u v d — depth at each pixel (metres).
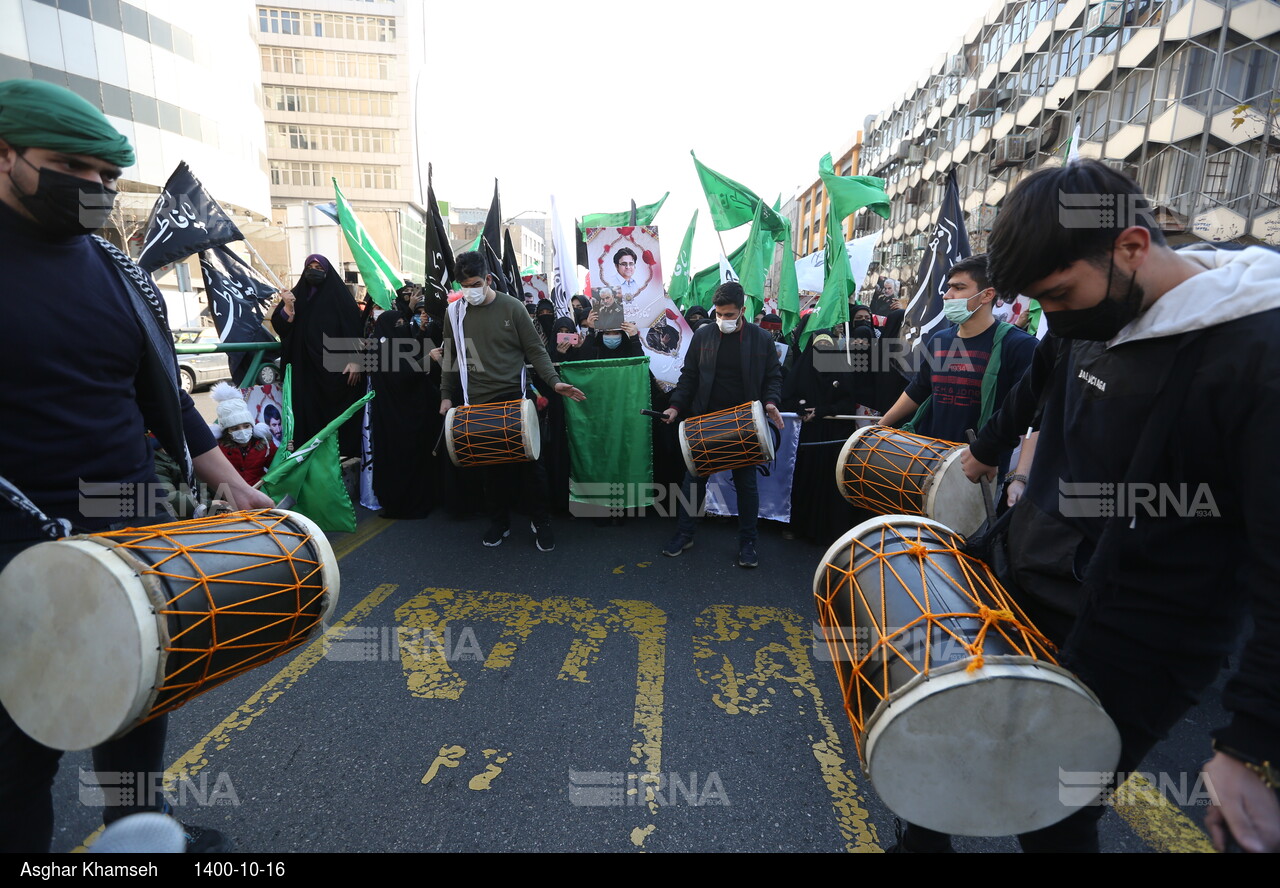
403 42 58.66
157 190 31.48
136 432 1.54
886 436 2.61
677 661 2.96
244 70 38.22
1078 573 1.28
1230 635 1.17
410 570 3.96
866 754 1.19
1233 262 1.03
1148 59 19.25
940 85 34.62
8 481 1.30
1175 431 1.05
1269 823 0.94
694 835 1.97
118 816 1.64
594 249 5.58
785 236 6.60
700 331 4.09
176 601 1.28
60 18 27.17
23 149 1.23
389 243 42.34
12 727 1.30
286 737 2.39
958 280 2.85
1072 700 1.13
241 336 4.79
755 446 3.66
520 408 3.82
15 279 1.30
